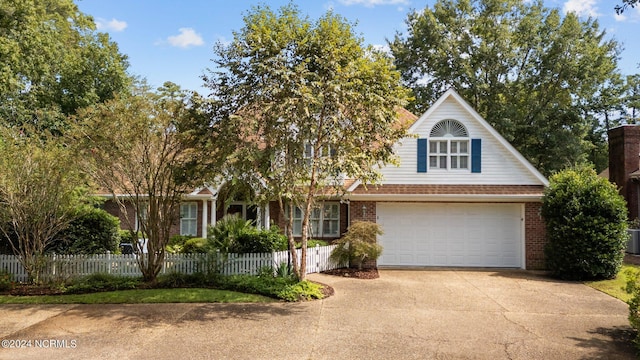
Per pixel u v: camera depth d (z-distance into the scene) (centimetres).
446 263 1747
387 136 1229
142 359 720
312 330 883
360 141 1220
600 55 3020
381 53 1269
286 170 1114
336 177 1214
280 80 1084
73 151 1212
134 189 1268
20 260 1286
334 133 1167
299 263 1495
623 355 762
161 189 1259
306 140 1178
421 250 1755
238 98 1137
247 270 1405
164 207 1288
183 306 1063
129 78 2994
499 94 3284
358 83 1127
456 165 1762
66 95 2806
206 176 1189
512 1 3347
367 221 1691
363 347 786
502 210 1744
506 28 3222
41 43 2262
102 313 998
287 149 1126
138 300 1109
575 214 1494
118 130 1177
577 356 755
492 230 1745
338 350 770
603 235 1444
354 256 1552
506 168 1733
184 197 1435
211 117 1177
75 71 2784
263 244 1447
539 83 3200
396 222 1766
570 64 2995
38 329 880
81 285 1225
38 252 1282
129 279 1295
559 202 1528
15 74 2219
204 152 1178
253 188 1206
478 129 1753
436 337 846
